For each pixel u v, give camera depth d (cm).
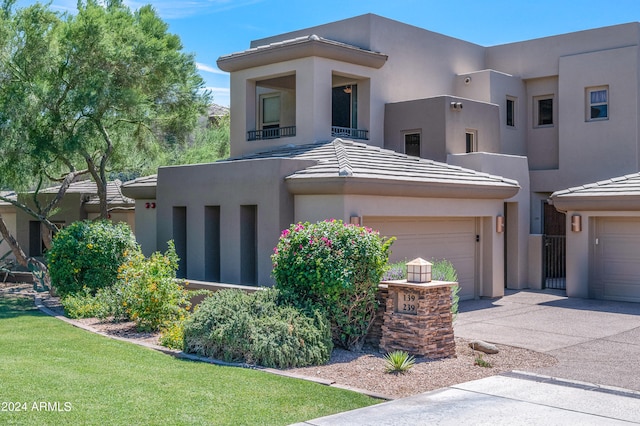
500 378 1026
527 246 2312
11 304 1916
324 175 1616
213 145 3372
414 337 1164
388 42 2391
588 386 981
